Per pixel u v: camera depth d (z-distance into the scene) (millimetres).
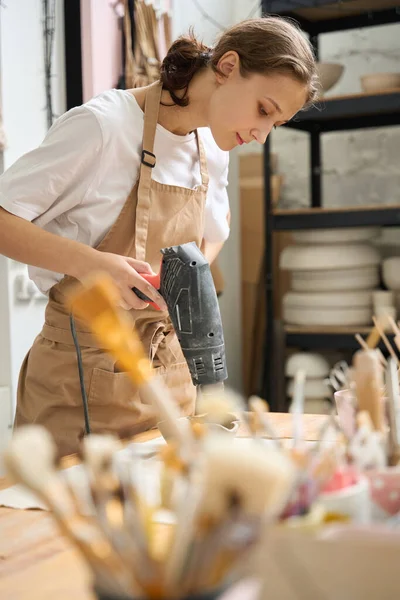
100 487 611
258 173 4699
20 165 1801
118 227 1878
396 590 650
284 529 674
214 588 569
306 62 1778
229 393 865
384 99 3703
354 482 856
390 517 897
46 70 3264
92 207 1858
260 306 4715
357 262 3855
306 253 3898
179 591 559
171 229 1937
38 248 1735
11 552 958
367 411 1120
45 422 1853
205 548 546
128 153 1853
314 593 669
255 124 1799
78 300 732
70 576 873
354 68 4504
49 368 1850
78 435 1812
